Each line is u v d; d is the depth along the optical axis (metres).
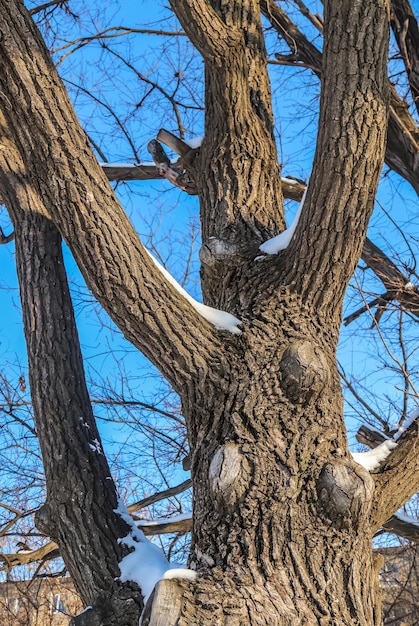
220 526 2.14
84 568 2.54
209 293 3.07
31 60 2.07
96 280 2.22
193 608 1.87
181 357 2.38
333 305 2.66
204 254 3.02
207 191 3.42
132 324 2.30
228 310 2.74
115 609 2.36
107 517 2.67
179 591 1.92
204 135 3.70
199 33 3.24
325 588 2.01
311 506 2.16
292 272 2.64
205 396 2.41
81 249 2.19
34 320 3.14
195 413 2.44
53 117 2.09
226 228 3.15
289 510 2.12
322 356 2.43
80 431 2.88
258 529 2.10
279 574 2.01
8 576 3.93
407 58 4.91
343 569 2.10
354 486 2.15
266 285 2.70
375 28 2.41
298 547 2.07
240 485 2.14
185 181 3.99
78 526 2.62
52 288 3.23
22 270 3.30
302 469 2.21
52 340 3.08
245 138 3.50
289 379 2.34
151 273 2.27
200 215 3.49
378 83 2.42
